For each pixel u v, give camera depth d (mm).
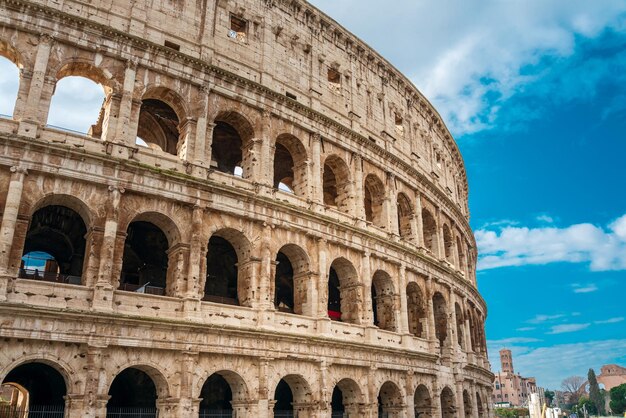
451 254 82312
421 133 80250
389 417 59094
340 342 52062
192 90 50625
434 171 81250
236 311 46844
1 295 36781
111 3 48438
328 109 62531
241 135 55094
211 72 51812
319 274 53781
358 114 66438
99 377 38656
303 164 57688
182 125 50219
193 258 45219
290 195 54188
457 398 69625
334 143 60938
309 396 49719
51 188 40938
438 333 72875
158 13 50938
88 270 40688
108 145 44219
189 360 42500
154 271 54719
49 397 46906
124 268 54000
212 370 43969
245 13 57562
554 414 94125
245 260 49781
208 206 47281
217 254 59125
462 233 91000
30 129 41094
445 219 82375
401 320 61719
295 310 53656
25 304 36875
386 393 59875
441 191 78812
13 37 43000
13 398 65938
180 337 42625
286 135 56969
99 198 42625
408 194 71438
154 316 42469
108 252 41312
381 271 61812
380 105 71312
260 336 46594
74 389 37812
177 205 46312
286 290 65688
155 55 48906
